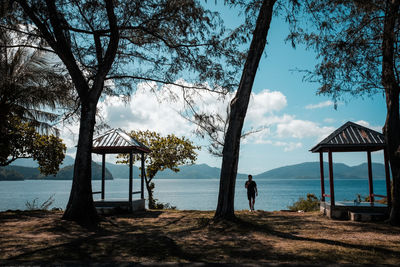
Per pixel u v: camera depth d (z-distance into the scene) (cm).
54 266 497
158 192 10850
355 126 1251
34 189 11425
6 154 1591
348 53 1177
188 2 1174
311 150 1451
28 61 1462
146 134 2411
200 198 7119
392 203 1027
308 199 1938
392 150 1021
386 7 1059
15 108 1465
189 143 2392
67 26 1129
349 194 9181
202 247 661
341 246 666
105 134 1520
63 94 1401
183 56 1330
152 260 545
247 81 1064
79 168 1085
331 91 1229
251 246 670
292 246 668
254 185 1557
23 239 745
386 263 514
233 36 1236
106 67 1153
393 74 1040
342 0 1147
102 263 514
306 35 1239
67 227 934
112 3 1112
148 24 1253
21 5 1053
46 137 1805
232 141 1045
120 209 1399
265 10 1070
